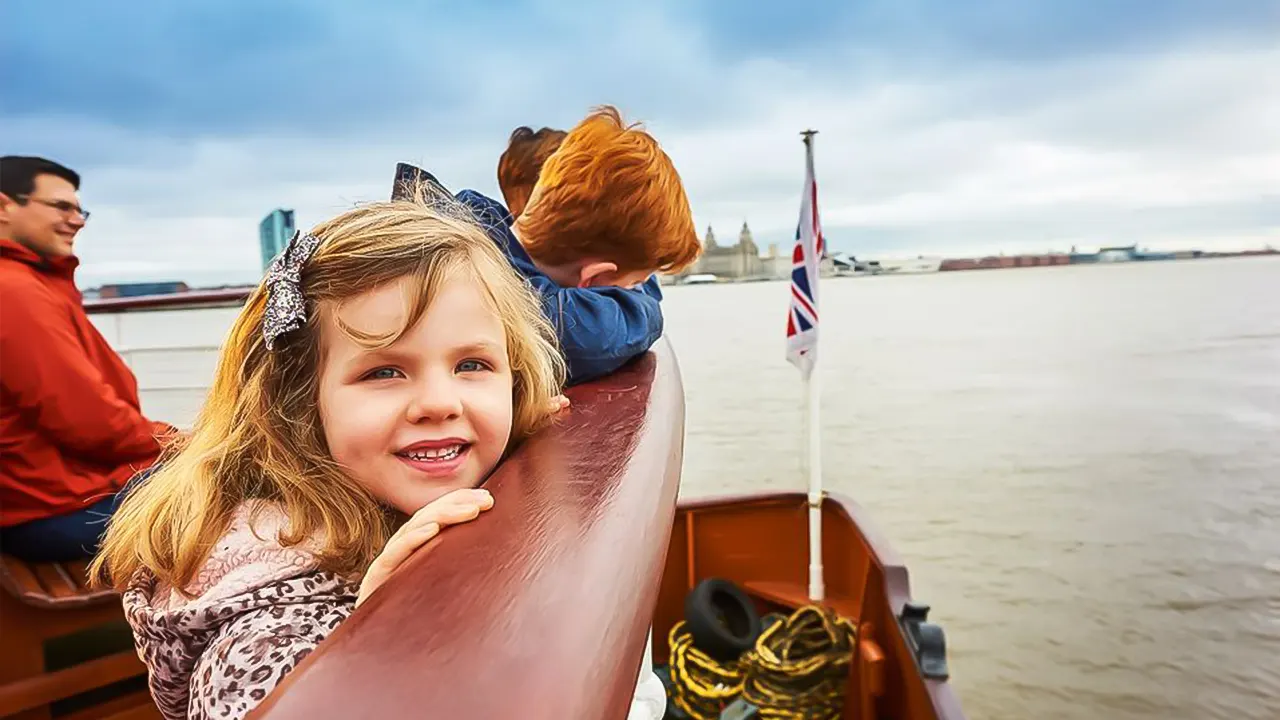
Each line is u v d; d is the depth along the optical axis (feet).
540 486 3.19
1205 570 61.00
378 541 3.81
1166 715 43.75
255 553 3.62
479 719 1.74
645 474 3.37
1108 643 50.39
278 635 3.33
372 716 1.75
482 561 2.46
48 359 9.85
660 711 5.87
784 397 141.38
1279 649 49.16
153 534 3.82
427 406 3.83
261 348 4.11
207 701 3.21
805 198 19.75
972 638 52.44
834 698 13.37
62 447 10.06
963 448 104.17
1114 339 217.15
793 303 19.33
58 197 10.71
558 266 7.16
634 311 6.73
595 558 2.48
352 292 3.84
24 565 9.94
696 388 148.77
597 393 5.31
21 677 9.10
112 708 9.82
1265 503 77.51
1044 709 44.83
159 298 15.84
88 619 9.56
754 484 89.30
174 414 14.62
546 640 2.03
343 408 3.85
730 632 14.74
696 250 7.57
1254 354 190.90
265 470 3.83
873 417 125.08
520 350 4.33
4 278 9.94
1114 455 98.94
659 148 7.16
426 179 5.70
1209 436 107.76
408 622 2.10
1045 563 64.28
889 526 75.41
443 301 3.90
